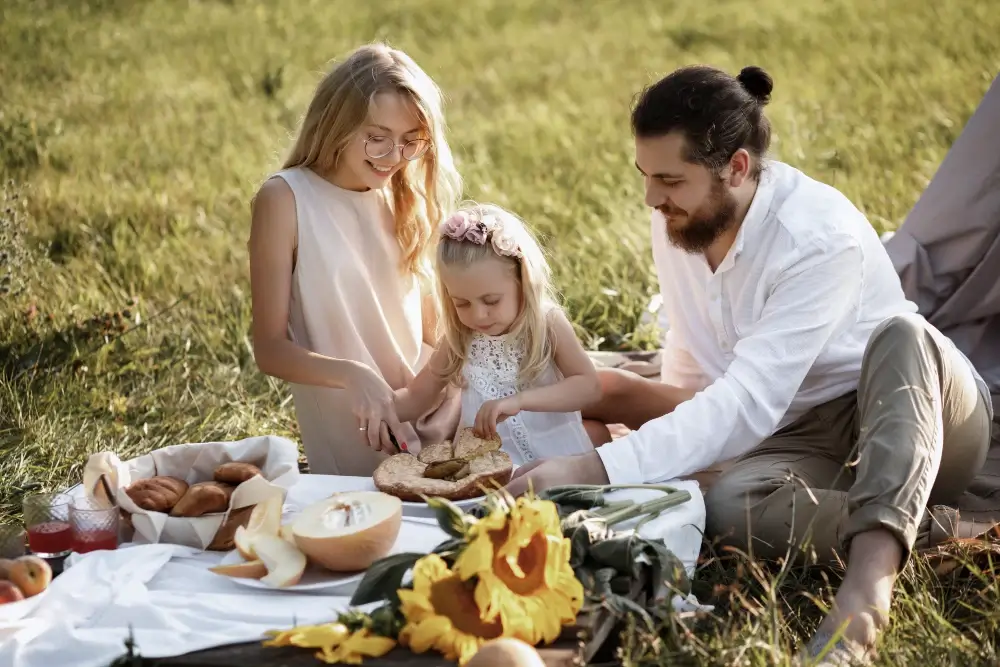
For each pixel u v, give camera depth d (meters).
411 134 3.24
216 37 11.45
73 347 4.55
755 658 2.31
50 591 2.36
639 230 5.80
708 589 2.74
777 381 2.95
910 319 2.77
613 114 8.95
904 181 6.62
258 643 2.24
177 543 2.60
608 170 7.36
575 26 12.39
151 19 12.12
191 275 5.54
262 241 3.27
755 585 2.75
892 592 2.58
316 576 2.46
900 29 10.72
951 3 11.45
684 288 3.36
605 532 2.44
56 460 3.80
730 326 3.22
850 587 2.46
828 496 2.79
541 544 2.23
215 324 4.98
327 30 11.91
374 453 3.40
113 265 5.60
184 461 2.77
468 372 3.29
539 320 3.20
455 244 3.13
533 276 3.17
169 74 9.87
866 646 2.38
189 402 4.30
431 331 3.65
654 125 2.93
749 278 3.11
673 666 2.27
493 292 3.13
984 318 4.05
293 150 3.40
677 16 12.30
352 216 3.35
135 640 2.21
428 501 2.26
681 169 2.94
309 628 2.19
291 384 3.46
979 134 3.93
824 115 8.26
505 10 13.23
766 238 3.07
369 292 3.35
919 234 4.12
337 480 2.96
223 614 2.31
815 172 7.00
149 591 2.41
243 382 4.51
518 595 2.20
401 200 3.44
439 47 11.38
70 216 6.28
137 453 3.91
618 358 4.28
